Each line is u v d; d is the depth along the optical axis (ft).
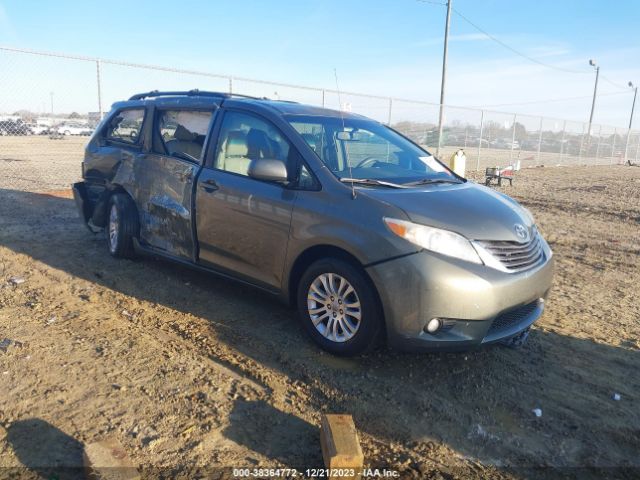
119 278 18.12
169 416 10.31
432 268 11.39
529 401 11.74
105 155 20.29
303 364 12.62
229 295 16.94
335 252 12.85
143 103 19.27
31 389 10.97
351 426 9.22
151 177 17.90
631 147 136.36
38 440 9.38
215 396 11.10
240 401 10.99
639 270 23.43
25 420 9.93
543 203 43.68
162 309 15.66
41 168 50.06
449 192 13.76
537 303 13.51
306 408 10.91
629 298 19.33
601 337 15.44
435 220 11.96
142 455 9.17
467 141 79.25
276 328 14.61
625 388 12.54
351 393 11.53
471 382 12.35
